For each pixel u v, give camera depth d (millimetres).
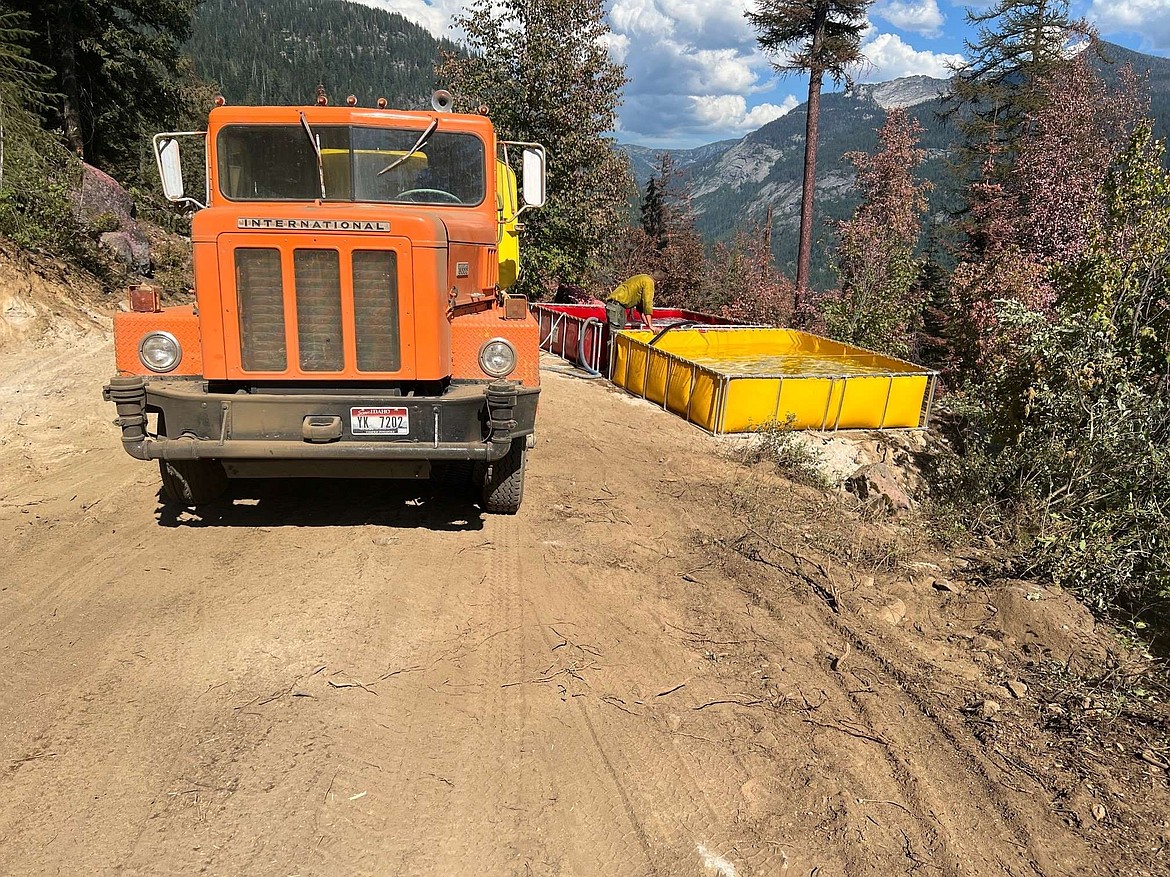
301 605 4129
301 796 2766
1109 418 6430
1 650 3582
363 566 4648
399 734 3160
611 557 5125
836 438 10133
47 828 2541
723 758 3168
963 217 25266
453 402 4234
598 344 13016
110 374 9070
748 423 9961
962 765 3244
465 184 5586
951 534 6188
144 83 27062
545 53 17016
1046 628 4504
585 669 3742
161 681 3400
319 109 5250
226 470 4535
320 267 4125
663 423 10062
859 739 3369
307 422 4137
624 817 2809
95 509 5387
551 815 2787
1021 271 13352
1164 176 7234
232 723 3139
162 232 20266
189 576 4418
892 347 15750
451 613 4184
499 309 5531
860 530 6094
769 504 6602
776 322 22406
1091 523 5629
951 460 8242
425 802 2797
